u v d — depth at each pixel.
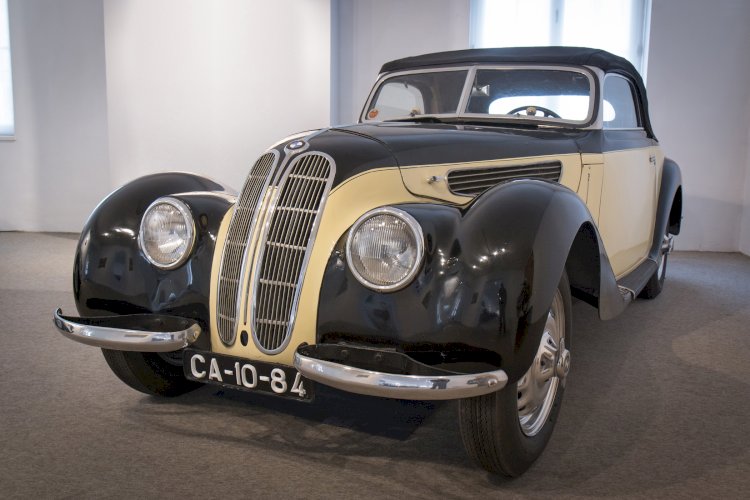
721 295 4.47
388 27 6.50
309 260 1.87
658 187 3.95
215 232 2.08
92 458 2.03
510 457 1.86
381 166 2.03
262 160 2.07
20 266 5.24
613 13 6.25
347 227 1.89
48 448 2.10
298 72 6.20
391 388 1.61
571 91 2.97
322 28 6.13
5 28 7.13
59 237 6.81
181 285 2.05
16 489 1.84
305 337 1.86
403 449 2.12
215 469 1.97
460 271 1.67
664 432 2.28
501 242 1.68
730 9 5.95
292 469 1.98
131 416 2.35
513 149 2.43
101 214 2.18
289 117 6.27
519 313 1.65
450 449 2.13
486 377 1.63
